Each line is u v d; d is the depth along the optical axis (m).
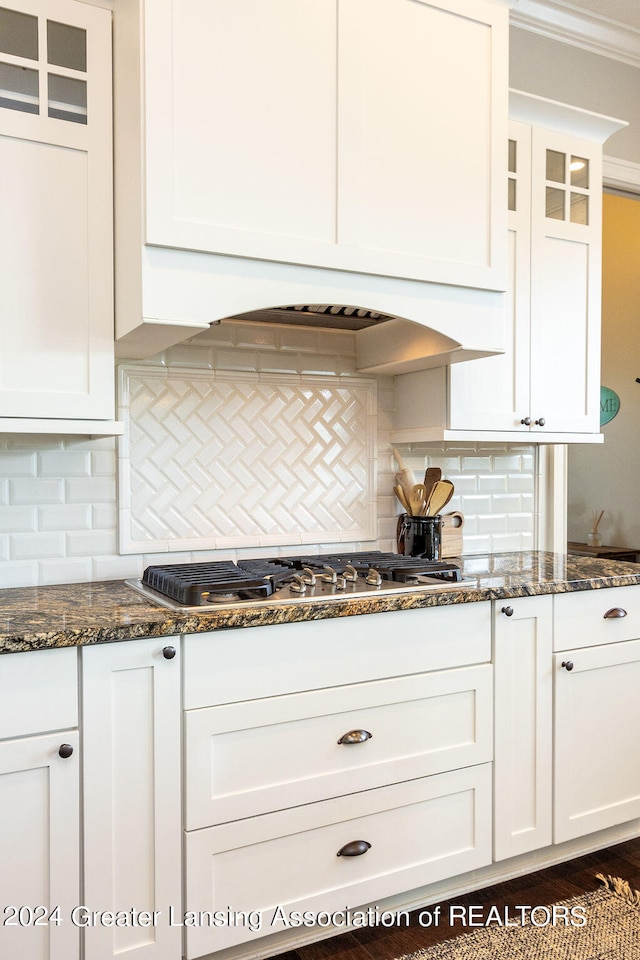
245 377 2.32
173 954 1.58
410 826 1.88
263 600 1.74
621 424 4.85
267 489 2.36
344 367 2.51
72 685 1.47
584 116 2.49
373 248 1.88
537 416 2.47
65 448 2.05
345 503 2.51
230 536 2.29
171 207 1.63
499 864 2.09
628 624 2.26
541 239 2.46
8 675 1.41
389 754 1.85
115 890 1.52
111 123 1.78
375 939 1.83
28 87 1.70
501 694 2.02
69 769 1.47
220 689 1.62
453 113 2.01
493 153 2.07
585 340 2.57
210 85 1.68
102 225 1.77
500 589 1.98
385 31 1.90
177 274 1.65
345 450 2.51
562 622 2.12
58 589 1.96
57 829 1.46
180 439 2.22
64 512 2.05
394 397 2.61
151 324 1.63
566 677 2.13
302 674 1.72
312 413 2.44
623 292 4.79
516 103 2.38
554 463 2.95
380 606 1.79
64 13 1.73
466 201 2.03
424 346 2.18
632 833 2.34
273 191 1.75
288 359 2.40
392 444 2.61
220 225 1.69
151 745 1.55
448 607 1.93
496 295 2.11
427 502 2.48
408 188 1.94
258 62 1.73
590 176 2.57
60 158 1.73
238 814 1.65
